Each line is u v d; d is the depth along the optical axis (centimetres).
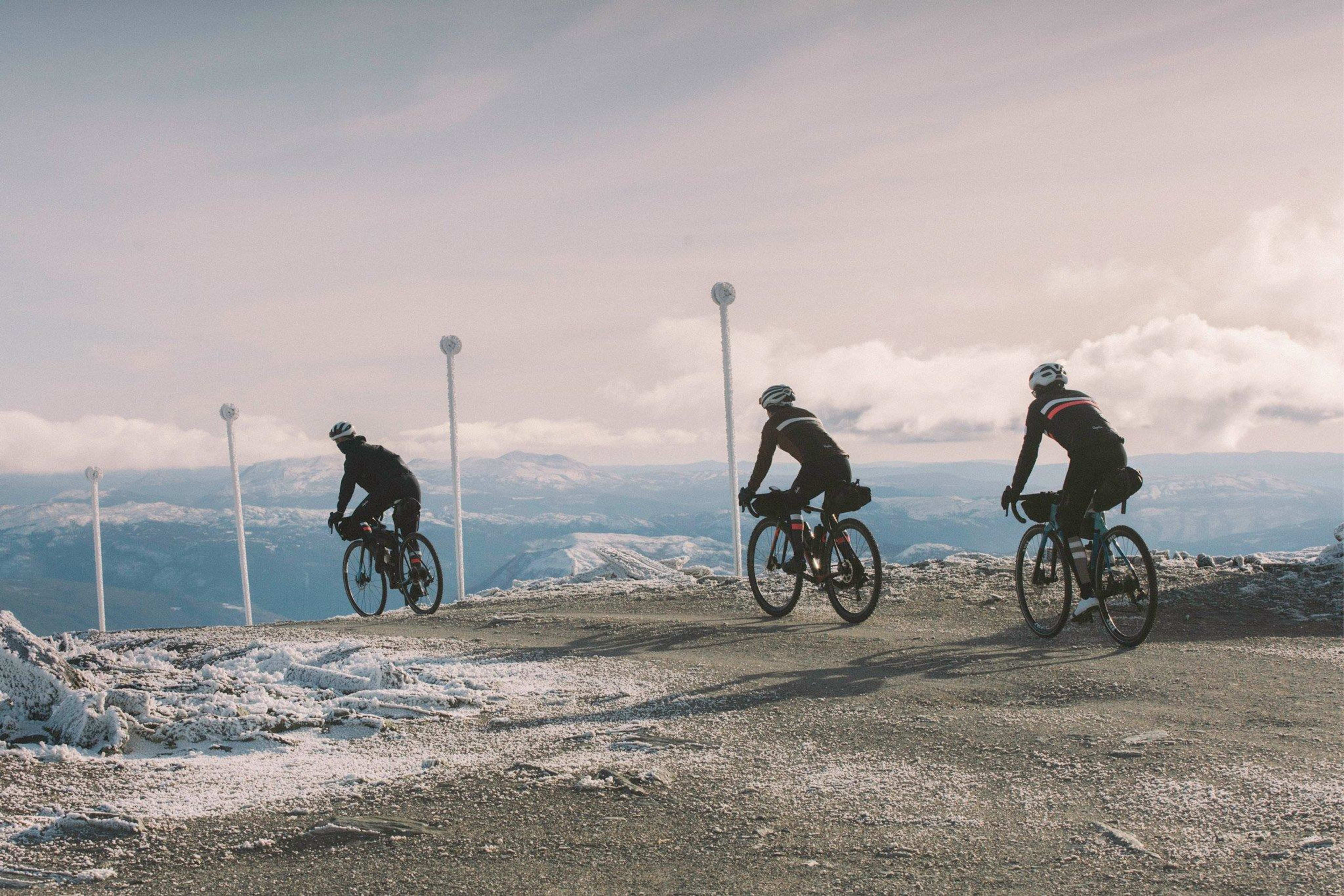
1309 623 769
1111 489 712
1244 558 1083
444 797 396
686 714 536
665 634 867
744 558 1380
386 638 917
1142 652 667
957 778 394
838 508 896
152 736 514
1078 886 284
